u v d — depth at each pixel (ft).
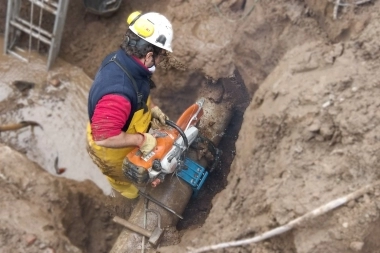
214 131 13.15
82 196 13.10
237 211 9.51
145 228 11.16
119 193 13.46
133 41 9.23
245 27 12.51
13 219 10.33
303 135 9.06
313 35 10.90
